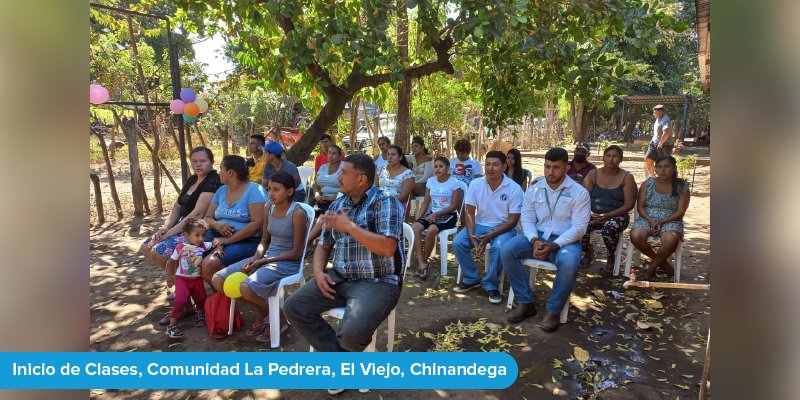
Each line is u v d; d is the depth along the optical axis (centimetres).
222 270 357
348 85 586
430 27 432
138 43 946
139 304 418
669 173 450
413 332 368
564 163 385
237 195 401
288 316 295
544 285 470
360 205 294
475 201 445
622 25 403
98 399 287
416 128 1122
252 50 575
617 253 486
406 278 485
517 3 369
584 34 449
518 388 295
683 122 1930
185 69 949
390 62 402
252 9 485
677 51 2122
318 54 478
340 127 948
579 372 312
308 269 510
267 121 1551
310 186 662
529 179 627
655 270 471
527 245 390
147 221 712
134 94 862
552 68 480
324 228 311
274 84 516
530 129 1869
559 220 392
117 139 1639
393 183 548
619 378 305
